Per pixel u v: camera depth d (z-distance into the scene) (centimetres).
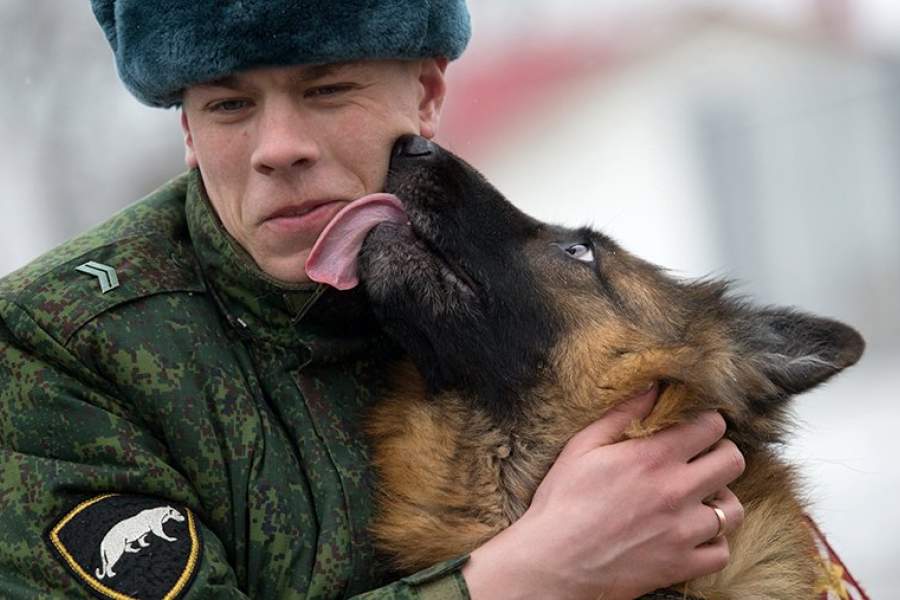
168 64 697
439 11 755
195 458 685
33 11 2816
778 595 780
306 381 740
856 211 3166
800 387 826
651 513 696
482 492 773
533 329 800
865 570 1736
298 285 725
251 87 704
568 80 2953
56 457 672
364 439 759
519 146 2883
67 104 2811
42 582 639
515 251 816
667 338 813
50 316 686
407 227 762
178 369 693
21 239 2728
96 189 2798
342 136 724
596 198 2922
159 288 713
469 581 669
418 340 775
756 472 815
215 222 738
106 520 647
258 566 686
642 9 3072
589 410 782
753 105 3102
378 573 729
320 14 688
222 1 681
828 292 3139
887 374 2686
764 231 3092
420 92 787
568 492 698
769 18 3153
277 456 707
